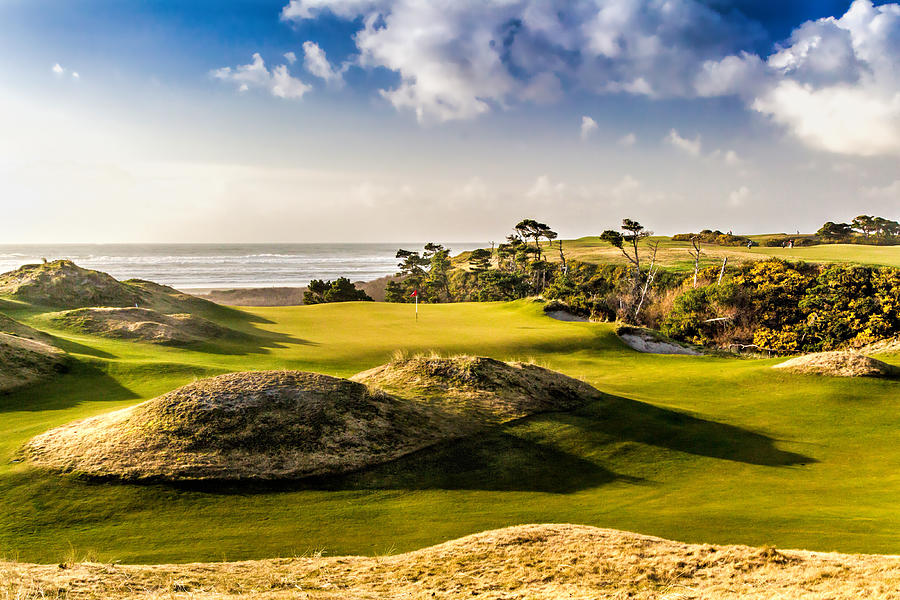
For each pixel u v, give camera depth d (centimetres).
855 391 2292
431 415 1689
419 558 873
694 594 698
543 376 2102
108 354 2553
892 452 1680
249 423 1427
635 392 2388
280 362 2773
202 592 698
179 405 1469
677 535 1023
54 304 3578
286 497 1218
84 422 1521
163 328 3119
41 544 978
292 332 3662
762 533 1016
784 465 1578
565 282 7231
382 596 716
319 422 1482
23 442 1416
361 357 3002
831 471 1524
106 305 3778
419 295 10019
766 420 1995
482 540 929
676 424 1889
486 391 1905
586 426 1789
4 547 962
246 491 1225
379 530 1073
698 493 1341
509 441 1619
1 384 1925
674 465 1562
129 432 1384
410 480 1351
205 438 1361
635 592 714
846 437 1825
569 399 1986
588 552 866
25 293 3584
